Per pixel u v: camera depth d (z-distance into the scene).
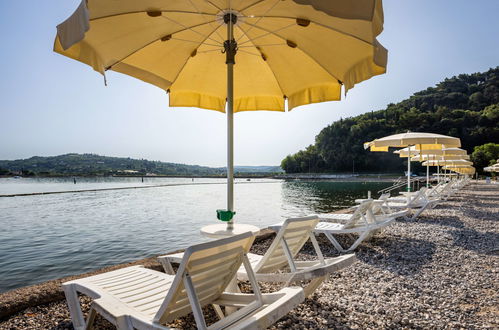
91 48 2.50
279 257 2.80
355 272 3.73
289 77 3.69
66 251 7.59
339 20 2.11
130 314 1.75
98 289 2.14
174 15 2.72
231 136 2.68
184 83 3.79
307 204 19.23
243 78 3.94
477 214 8.62
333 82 3.50
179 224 11.58
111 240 8.75
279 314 1.74
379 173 97.81
